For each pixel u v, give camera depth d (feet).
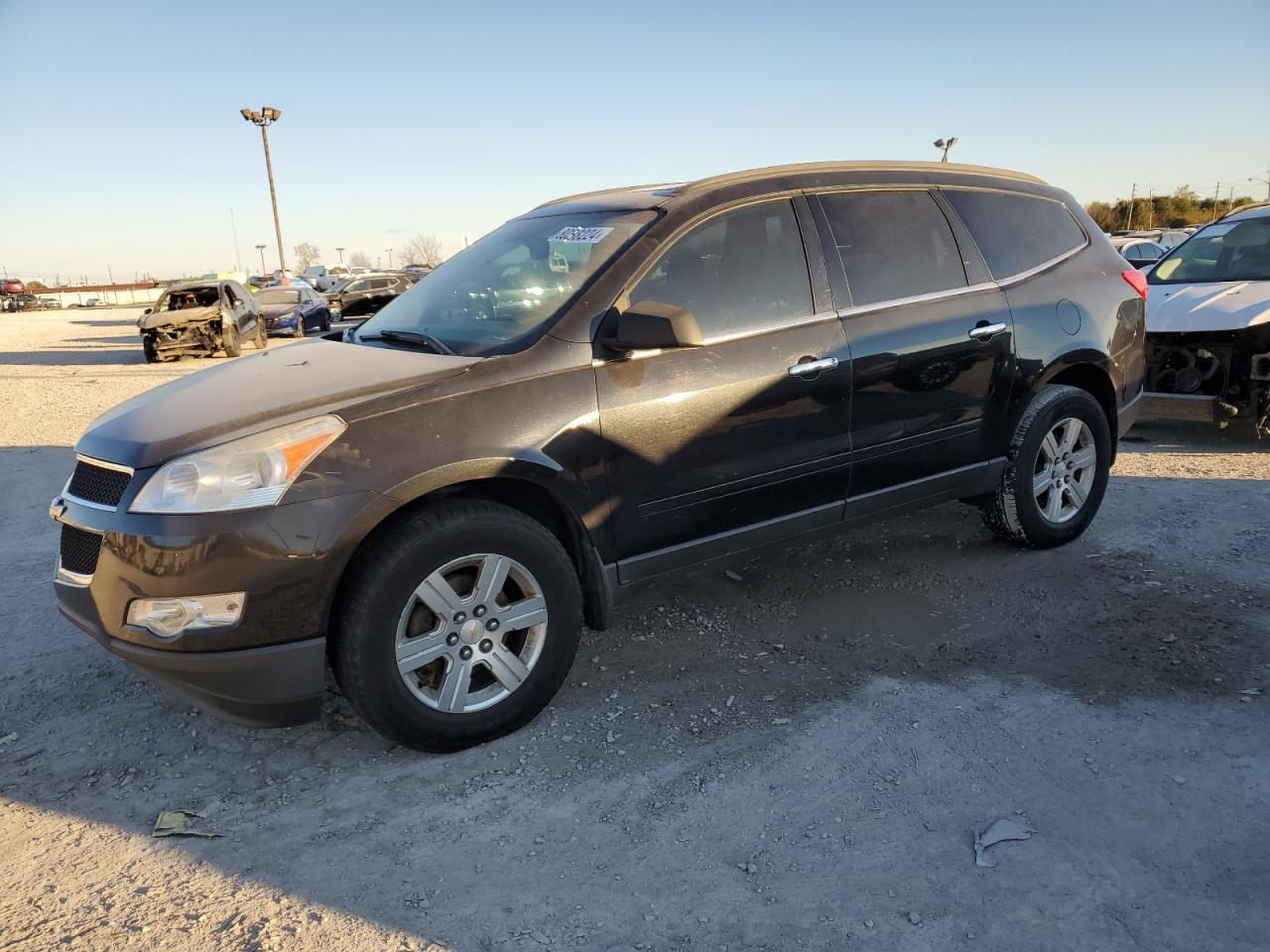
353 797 9.07
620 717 10.41
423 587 9.25
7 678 11.87
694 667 11.56
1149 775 8.82
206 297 61.87
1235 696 10.18
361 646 8.97
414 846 8.26
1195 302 22.31
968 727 9.83
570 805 8.80
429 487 9.16
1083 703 10.21
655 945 6.95
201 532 8.45
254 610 8.63
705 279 11.24
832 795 8.74
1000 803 8.50
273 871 7.98
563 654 10.31
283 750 10.02
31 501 21.06
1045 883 7.44
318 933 7.18
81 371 54.13
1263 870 7.49
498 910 7.39
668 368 10.68
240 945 7.06
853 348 12.02
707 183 11.94
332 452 8.85
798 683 11.02
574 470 10.06
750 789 8.90
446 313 11.80
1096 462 15.10
